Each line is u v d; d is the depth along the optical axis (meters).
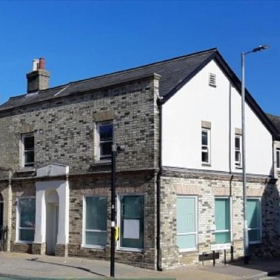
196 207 20.47
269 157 24.88
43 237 22.42
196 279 16.88
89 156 21.09
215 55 21.95
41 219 22.50
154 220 18.75
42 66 26.80
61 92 24.55
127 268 18.52
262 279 17.75
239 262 21.72
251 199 23.55
